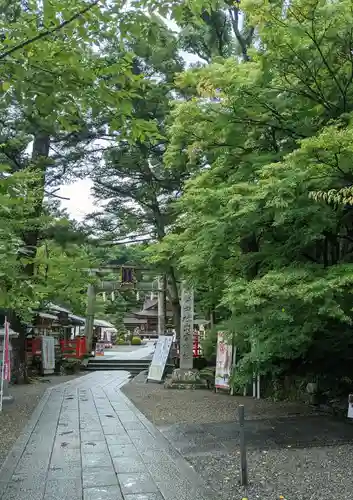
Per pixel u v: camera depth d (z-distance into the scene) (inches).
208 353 709.9
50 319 875.4
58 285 422.0
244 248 347.3
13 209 266.5
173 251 486.6
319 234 261.0
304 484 211.6
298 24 255.4
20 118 512.4
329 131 214.8
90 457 256.8
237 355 543.8
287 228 288.8
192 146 335.3
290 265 271.3
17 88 159.6
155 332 2167.8
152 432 323.9
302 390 450.0
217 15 549.0
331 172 243.0
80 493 199.2
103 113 180.2
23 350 680.4
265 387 512.7
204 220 301.4
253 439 297.4
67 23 154.9
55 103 167.9
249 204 251.6
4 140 534.0
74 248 425.4
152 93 539.5
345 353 379.2
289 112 300.4
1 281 194.2
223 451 269.7
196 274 414.9
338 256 317.7
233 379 408.2
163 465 241.8
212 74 296.0
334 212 267.7
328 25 257.4
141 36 169.0
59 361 904.9
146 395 531.2
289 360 406.9
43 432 322.3
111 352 1403.8
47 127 230.8
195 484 211.6
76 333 1621.6
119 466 239.5
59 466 239.3
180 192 709.9
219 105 316.8
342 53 271.3
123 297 2219.5
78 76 165.3
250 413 395.5
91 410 419.2
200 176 362.9
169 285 856.3
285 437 299.4
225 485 211.0
